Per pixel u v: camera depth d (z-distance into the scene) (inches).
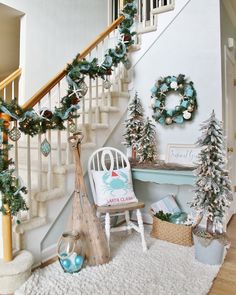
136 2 115.9
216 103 100.5
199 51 104.1
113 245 93.8
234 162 130.3
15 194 66.1
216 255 79.6
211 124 81.0
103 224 101.0
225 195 78.5
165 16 111.9
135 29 118.1
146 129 108.9
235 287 69.8
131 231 107.2
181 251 89.0
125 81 120.5
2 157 65.8
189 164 103.0
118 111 113.5
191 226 92.7
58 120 80.0
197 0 104.3
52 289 66.7
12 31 146.3
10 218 68.0
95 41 101.4
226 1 107.3
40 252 80.9
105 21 167.8
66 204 90.9
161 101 110.0
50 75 135.6
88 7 156.4
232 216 131.9
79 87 88.3
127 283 70.0
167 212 105.6
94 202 92.2
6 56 187.8
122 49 107.8
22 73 124.7
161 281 71.0
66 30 143.7
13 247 74.2
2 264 66.7
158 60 114.4
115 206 87.6
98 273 74.9
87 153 98.7
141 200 121.8
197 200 82.3
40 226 79.6
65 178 87.2
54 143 96.7
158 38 114.1
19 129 71.1
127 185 94.0
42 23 131.4
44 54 132.6
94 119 107.0
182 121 106.0
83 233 80.0
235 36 131.5
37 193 79.6
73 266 74.7
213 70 101.0
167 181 96.0
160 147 114.4
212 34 101.2
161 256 85.3
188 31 106.7
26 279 68.5
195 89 105.0
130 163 107.4
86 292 65.9
